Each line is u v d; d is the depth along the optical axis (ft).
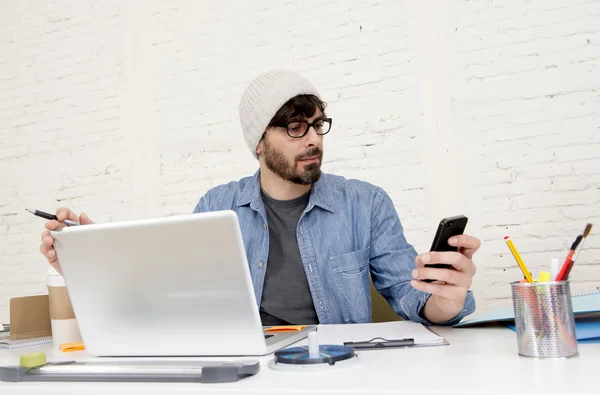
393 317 5.03
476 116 7.83
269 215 5.22
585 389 1.70
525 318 2.29
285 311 4.87
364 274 4.98
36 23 10.80
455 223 3.05
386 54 8.35
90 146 10.19
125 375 2.22
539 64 7.59
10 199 10.72
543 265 7.42
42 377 2.36
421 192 8.05
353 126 8.45
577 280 7.25
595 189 7.27
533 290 2.27
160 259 2.55
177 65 9.65
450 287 3.13
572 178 7.38
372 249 5.06
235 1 9.32
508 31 7.75
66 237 2.67
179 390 2.02
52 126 10.52
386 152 8.25
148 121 9.79
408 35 8.25
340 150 8.48
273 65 9.00
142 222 2.51
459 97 7.92
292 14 8.93
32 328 3.97
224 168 9.26
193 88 9.52
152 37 9.85
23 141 10.72
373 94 8.38
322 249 5.01
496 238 7.64
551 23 7.56
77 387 2.17
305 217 5.11
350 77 8.52
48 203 10.43
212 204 5.59
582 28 7.42
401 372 2.10
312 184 5.24
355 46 8.52
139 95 9.89
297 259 5.01
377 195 5.29
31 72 10.76
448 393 1.75
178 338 2.68
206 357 2.67
